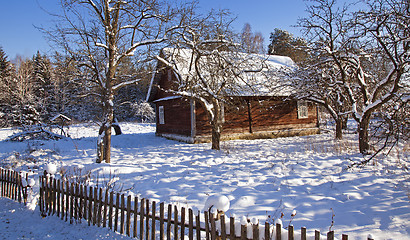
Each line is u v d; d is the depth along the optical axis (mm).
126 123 41125
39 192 6371
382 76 13602
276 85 17703
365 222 4594
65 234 4707
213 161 10570
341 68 11852
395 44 8445
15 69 47625
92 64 10336
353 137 17047
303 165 9117
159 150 14352
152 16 10320
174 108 19781
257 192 6562
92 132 27609
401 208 5016
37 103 31688
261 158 10836
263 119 19859
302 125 21297
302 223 4746
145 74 11578
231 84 13906
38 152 13047
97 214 5023
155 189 7113
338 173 8086
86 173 8062
